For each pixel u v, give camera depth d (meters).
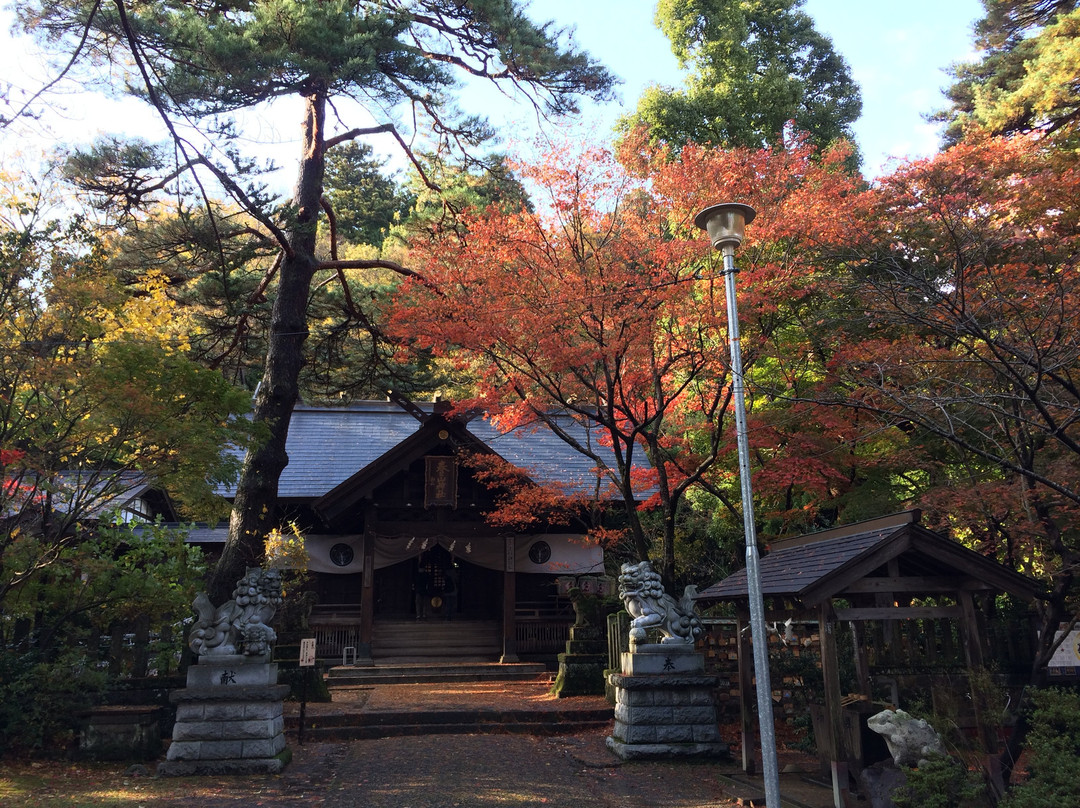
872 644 12.52
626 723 11.86
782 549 11.14
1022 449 10.07
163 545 13.59
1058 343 9.16
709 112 24.58
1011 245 10.45
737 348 7.77
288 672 15.80
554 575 23.64
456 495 21.27
